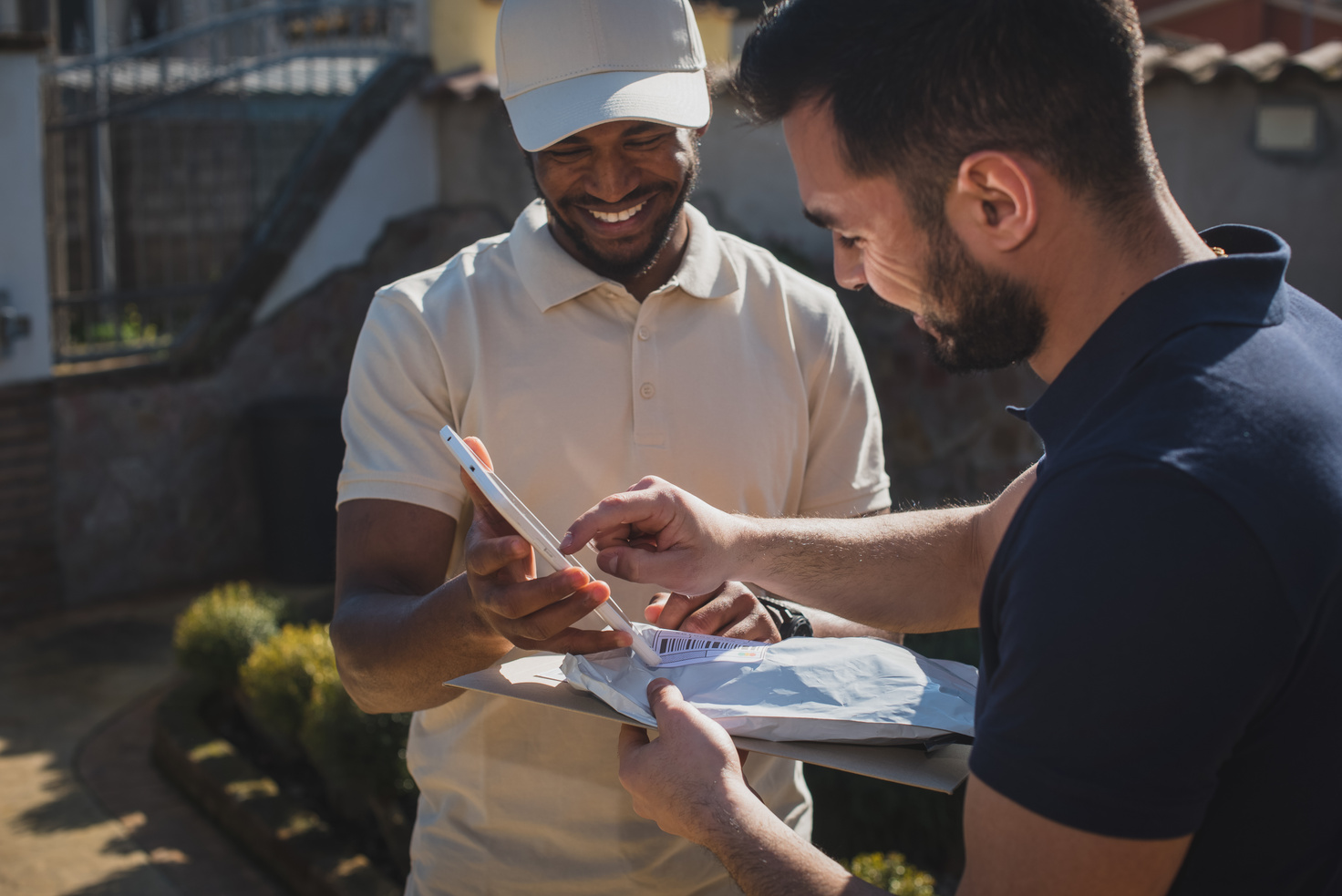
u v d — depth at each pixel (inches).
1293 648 31.8
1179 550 31.2
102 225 258.8
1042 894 32.9
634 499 51.8
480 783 63.1
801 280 70.6
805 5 39.7
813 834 130.3
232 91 253.9
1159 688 31.2
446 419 63.2
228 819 142.5
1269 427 32.7
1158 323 35.5
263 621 173.6
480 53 280.5
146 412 233.5
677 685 51.0
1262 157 213.3
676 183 62.2
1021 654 33.3
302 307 254.4
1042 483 34.9
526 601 47.8
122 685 191.8
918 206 38.3
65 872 133.5
